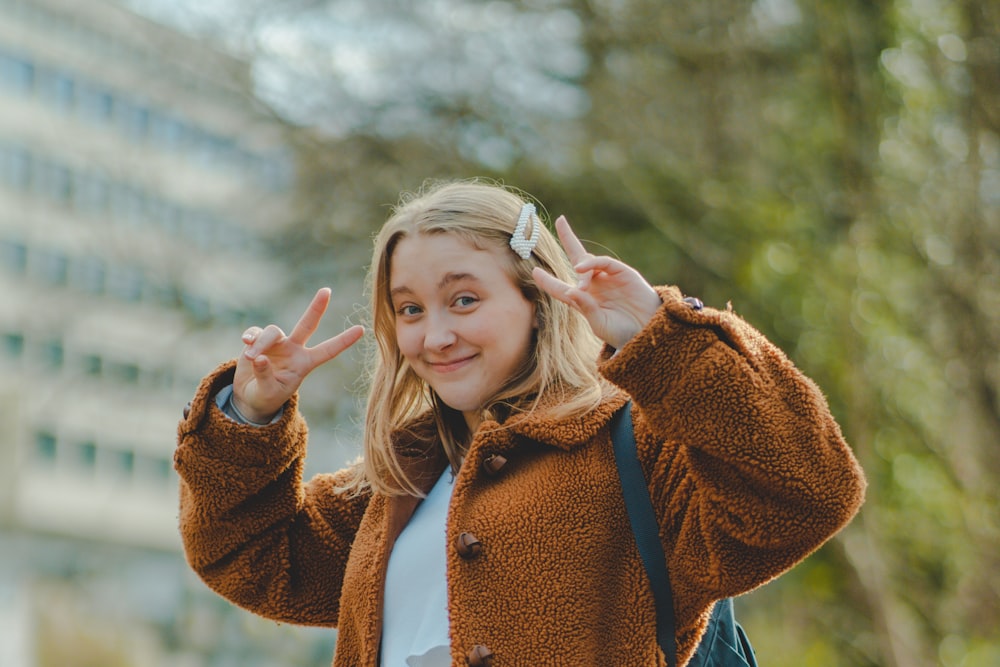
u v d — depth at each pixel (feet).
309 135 32.89
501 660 7.91
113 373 49.32
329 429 31.50
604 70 31.12
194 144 38.27
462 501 8.32
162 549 118.32
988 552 23.63
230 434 8.85
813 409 7.86
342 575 9.50
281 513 9.25
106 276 44.83
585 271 8.00
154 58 37.06
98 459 115.85
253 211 35.14
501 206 8.98
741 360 7.80
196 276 37.70
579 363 8.87
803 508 7.70
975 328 23.39
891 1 23.93
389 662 8.46
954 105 23.49
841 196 25.22
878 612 24.13
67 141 42.88
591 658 7.91
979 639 24.00
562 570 8.05
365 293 10.93
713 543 7.90
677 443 8.20
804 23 26.99
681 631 8.13
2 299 90.17
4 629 89.25
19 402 72.18
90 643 87.30
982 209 23.45
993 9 22.89
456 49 32.01
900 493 24.26
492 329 8.71
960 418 23.91
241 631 58.80
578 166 29.48
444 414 9.29
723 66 29.09
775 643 25.99
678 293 8.21
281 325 34.81
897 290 24.14
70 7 86.94
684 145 29.76
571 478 8.30
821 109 25.95
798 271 24.79
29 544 109.50
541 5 31.01
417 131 32.27
